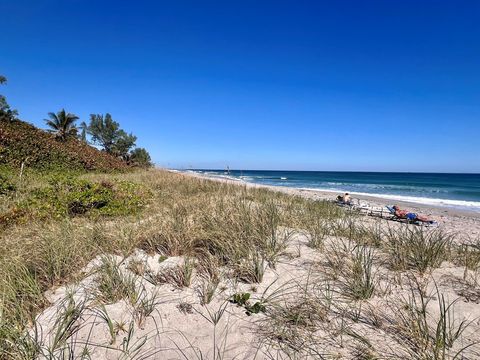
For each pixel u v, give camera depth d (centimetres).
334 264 390
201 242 445
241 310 293
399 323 264
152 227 507
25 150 1681
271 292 325
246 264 372
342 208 1091
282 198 1095
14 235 489
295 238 508
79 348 239
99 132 3572
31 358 222
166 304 302
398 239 507
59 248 386
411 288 334
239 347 243
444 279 360
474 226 1115
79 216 677
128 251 419
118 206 751
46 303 297
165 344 246
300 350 237
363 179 7600
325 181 6259
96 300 301
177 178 1631
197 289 331
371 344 239
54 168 1770
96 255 407
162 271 370
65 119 3062
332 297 312
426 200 2330
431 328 260
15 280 315
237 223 495
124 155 3653
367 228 607
